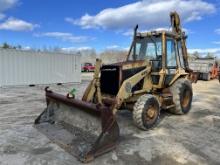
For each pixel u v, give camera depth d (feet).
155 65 21.04
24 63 48.91
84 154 12.85
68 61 57.31
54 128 17.03
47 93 18.65
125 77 18.10
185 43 25.04
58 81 55.47
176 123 20.67
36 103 29.37
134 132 17.83
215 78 80.28
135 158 13.34
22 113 23.71
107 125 13.71
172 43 22.36
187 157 13.62
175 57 22.80
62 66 56.08
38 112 24.20
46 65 52.75
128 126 19.25
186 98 23.54
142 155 13.76
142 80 19.58
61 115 17.49
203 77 74.64
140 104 17.61
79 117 15.88
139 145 15.25
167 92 22.41
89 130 14.92
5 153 13.64
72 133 15.67
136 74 18.65
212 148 15.06
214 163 12.95
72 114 16.55
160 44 20.95
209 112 25.50
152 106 18.24
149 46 21.80
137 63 19.22
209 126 20.03
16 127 18.47
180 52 23.99
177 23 23.99
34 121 19.67
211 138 16.96
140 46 22.53
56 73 54.90
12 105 27.99
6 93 38.45
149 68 20.03
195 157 13.65
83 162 12.48
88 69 118.62
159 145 15.34
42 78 52.24
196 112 25.26
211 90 47.34
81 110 15.56
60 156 13.28
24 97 34.24
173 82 22.61
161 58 20.83
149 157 13.52
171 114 23.77
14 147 14.47
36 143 15.06
